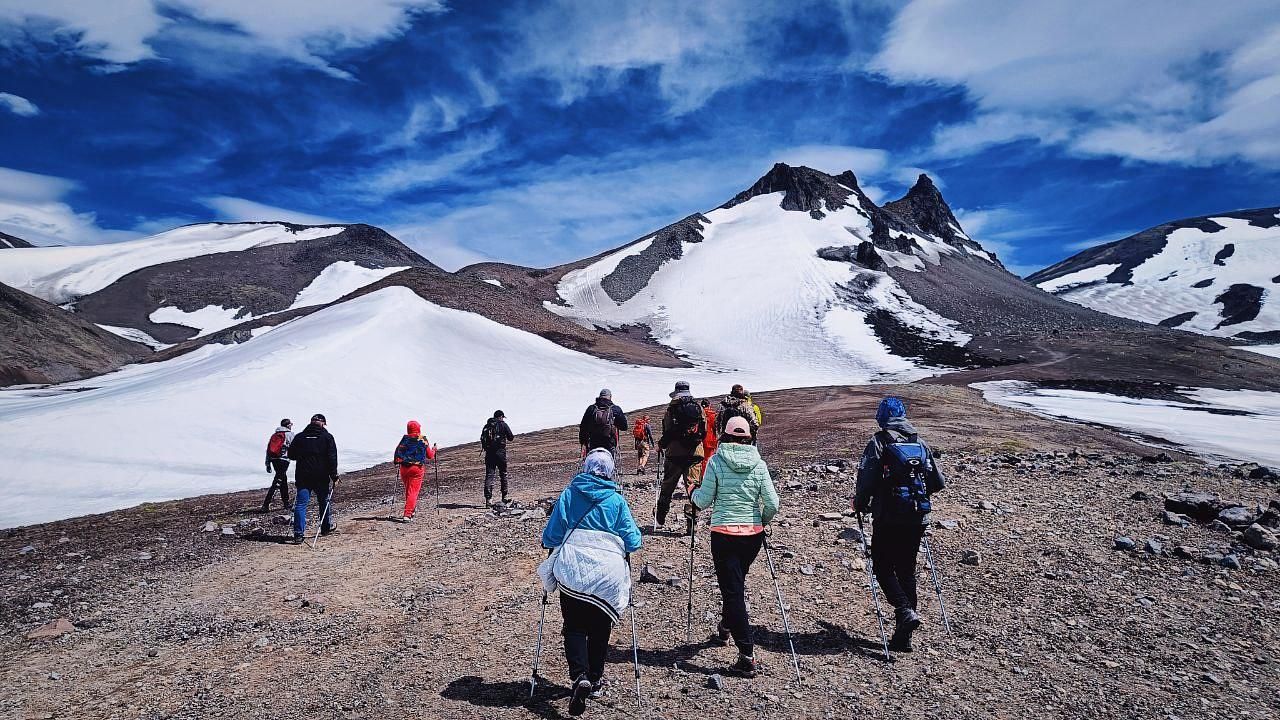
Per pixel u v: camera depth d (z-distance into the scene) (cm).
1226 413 5034
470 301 8719
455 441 3538
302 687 549
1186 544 830
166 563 1066
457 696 521
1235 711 469
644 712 484
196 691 551
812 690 515
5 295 9006
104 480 2370
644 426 1791
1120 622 627
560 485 1891
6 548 1296
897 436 600
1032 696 499
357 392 4191
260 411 3525
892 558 594
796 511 1091
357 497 1855
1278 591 682
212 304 17712
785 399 5216
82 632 731
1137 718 463
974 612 666
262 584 898
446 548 1025
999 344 10525
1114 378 7675
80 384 6744
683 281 15050
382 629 687
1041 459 1580
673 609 700
